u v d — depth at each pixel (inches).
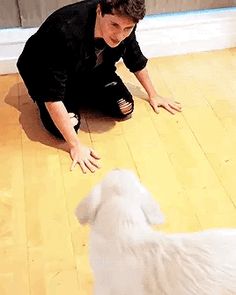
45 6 92.2
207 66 97.6
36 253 61.5
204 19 98.6
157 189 70.4
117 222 44.9
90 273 58.9
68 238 63.2
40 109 78.2
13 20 93.2
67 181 71.6
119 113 82.1
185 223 65.1
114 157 75.9
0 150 77.2
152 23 97.1
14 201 68.4
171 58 100.2
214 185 71.0
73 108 80.5
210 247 43.4
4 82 93.4
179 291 42.1
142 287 43.1
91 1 72.7
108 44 70.7
